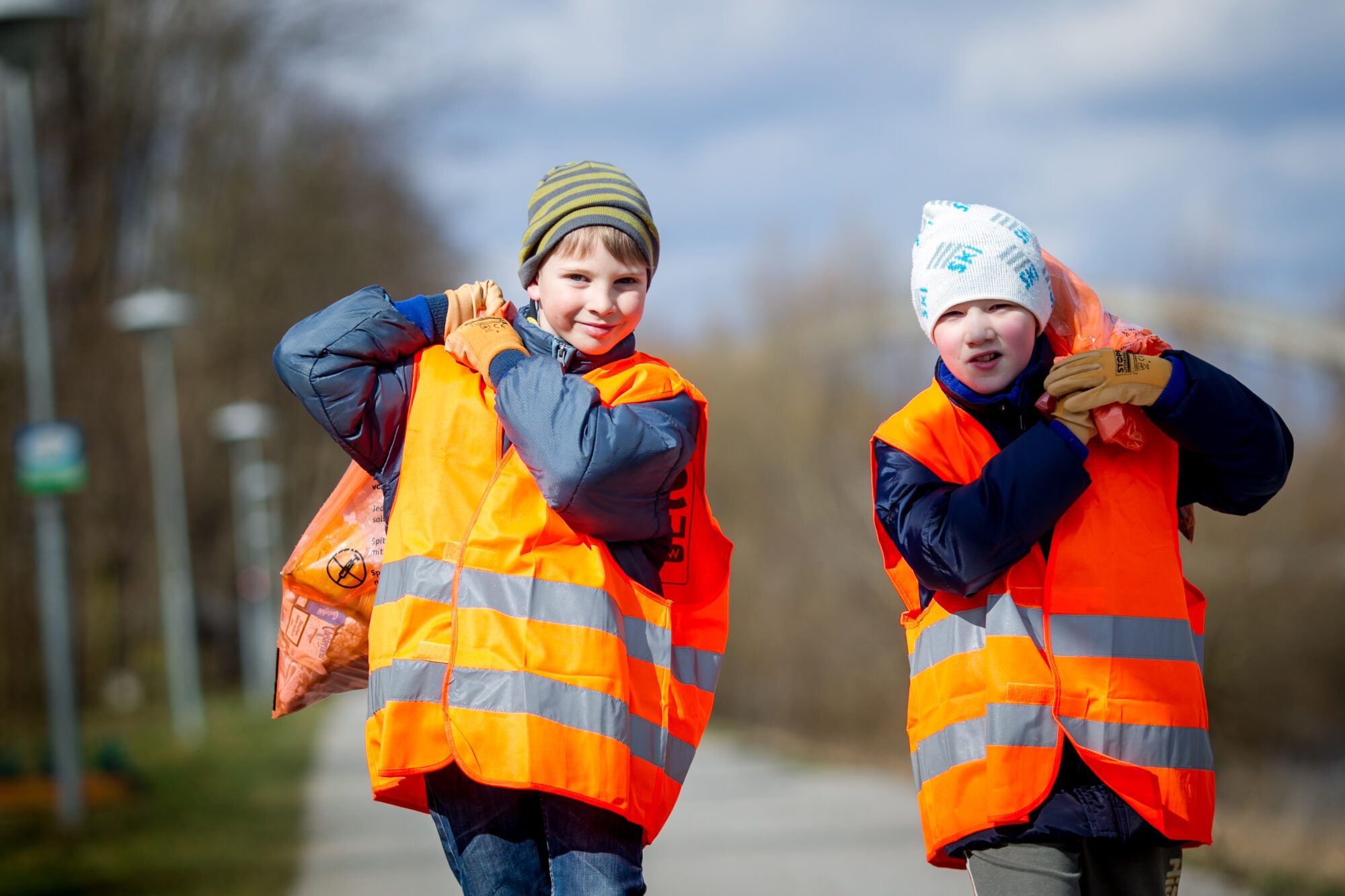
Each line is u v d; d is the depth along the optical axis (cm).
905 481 609
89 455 6338
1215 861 1795
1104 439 586
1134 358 586
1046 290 611
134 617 7806
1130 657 582
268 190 8094
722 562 648
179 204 7669
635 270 616
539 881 599
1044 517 574
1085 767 585
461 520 598
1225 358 5038
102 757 3128
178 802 2852
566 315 616
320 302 8338
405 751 577
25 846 2305
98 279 6397
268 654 9175
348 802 2852
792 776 3500
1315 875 1738
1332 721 4538
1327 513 4547
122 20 6569
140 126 6712
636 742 592
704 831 2328
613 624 589
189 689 5128
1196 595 629
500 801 593
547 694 573
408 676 582
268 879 1895
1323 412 5147
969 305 602
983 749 592
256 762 3825
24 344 5466
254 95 7662
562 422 576
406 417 636
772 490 6769
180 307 5169
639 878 598
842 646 6056
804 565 6375
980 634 601
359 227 8394
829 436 6725
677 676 629
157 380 5231
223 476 8806
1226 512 646
